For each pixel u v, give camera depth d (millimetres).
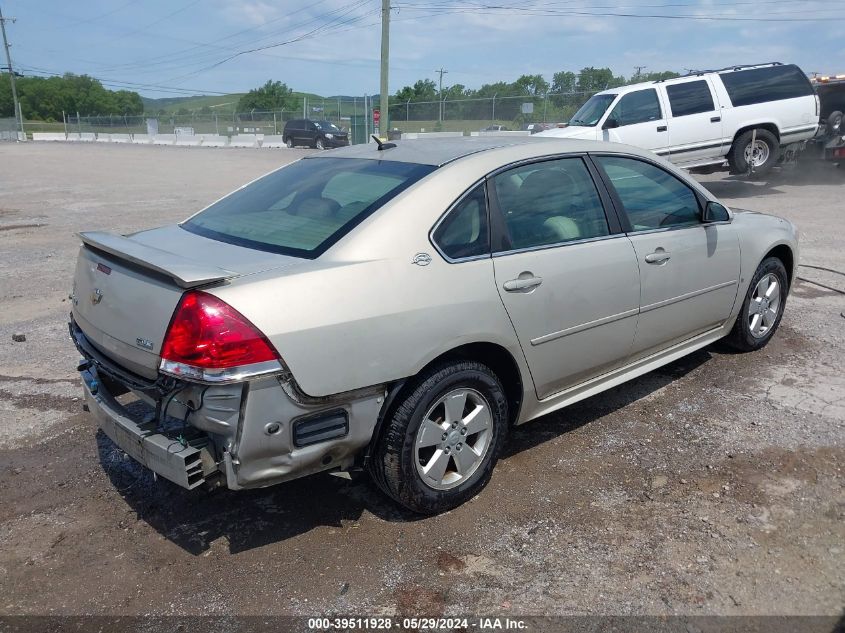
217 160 30047
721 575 2914
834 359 5215
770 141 13938
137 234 3814
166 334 2717
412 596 2818
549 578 2912
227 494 3551
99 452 3984
